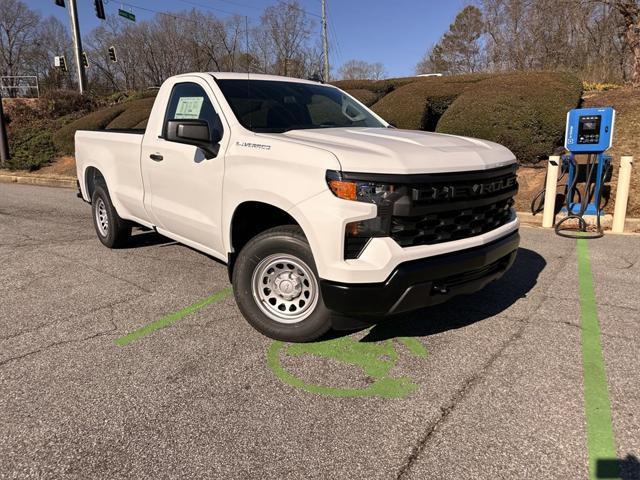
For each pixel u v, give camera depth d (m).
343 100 5.06
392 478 2.38
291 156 3.30
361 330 3.95
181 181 4.39
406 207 3.04
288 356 3.53
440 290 3.27
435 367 3.38
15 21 61.22
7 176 15.09
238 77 4.49
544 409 2.90
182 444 2.62
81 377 3.25
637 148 9.22
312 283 3.46
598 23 20.86
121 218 5.88
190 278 5.19
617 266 5.59
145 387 3.13
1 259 5.91
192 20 42.44
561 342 3.73
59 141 17.33
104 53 48.56
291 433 2.70
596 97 11.37
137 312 4.30
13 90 33.91
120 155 5.41
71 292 4.80
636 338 3.79
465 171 3.33
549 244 6.61
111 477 2.38
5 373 3.30
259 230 4.02
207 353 3.57
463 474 2.40
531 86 10.30
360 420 2.81
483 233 3.55
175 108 4.63
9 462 2.48
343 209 3.03
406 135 3.86
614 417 2.83
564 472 2.41
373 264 3.04
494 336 3.84
